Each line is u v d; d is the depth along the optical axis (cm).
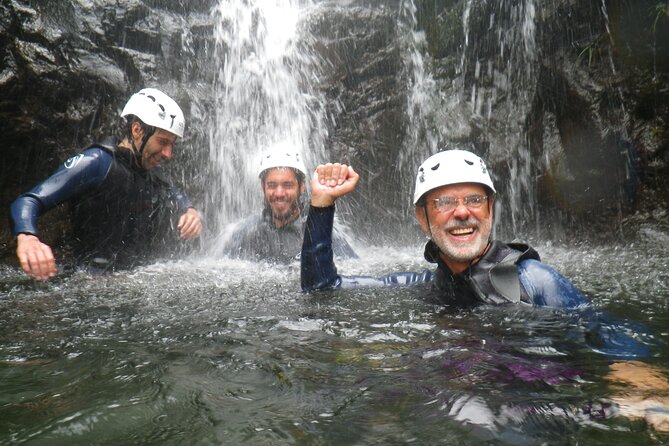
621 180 207
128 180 154
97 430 54
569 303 92
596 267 155
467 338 80
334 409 58
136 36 215
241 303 108
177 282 135
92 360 76
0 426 56
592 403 58
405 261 189
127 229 156
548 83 226
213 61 239
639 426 53
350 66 247
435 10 263
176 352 78
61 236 186
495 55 245
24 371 72
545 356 72
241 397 62
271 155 184
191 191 223
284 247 178
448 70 255
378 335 84
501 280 95
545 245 216
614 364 69
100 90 197
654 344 79
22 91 178
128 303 111
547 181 226
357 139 246
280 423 55
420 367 69
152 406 60
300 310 100
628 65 204
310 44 246
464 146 242
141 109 154
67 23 195
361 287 114
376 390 63
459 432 52
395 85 251
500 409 57
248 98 242
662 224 196
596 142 211
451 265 100
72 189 143
